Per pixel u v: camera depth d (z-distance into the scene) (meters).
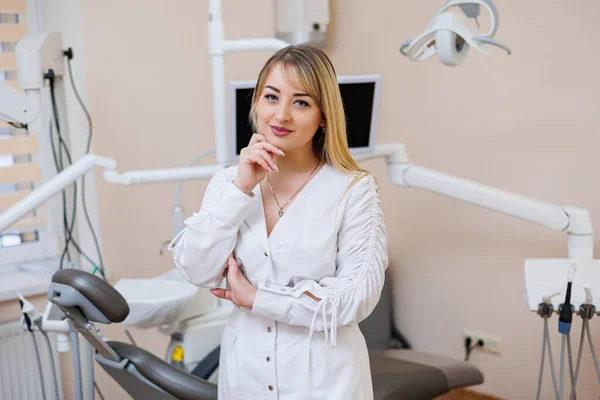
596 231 2.55
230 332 1.35
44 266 2.66
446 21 1.73
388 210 3.31
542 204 2.04
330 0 3.39
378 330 3.21
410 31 3.06
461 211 2.98
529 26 2.64
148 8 2.78
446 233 3.06
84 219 2.77
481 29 2.79
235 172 1.37
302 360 1.27
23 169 2.59
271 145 1.23
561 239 2.65
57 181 1.95
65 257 2.76
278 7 3.23
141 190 2.85
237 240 1.30
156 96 2.85
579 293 1.72
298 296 1.22
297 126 1.23
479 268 2.95
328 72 1.25
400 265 3.29
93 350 2.11
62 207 2.76
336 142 1.28
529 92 2.68
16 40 2.56
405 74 3.12
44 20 2.70
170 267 2.98
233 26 3.04
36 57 2.04
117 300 1.53
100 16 2.66
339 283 1.23
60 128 2.29
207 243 1.23
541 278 1.77
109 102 2.73
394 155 2.14
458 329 3.08
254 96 1.31
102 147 2.74
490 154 2.84
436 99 3.01
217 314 2.18
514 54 2.71
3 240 2.70
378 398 1.94
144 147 2.85
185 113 2.95
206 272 1.26
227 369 1.34
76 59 2.66
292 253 1.26
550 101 2.62
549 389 2.77
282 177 1.33
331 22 3.41
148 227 2.89
